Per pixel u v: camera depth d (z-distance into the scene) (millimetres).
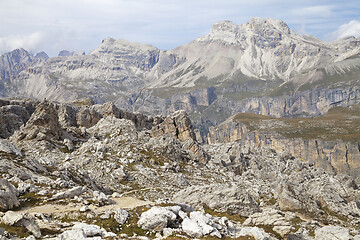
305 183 119188
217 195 94812
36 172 88375
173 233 58812
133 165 128375
